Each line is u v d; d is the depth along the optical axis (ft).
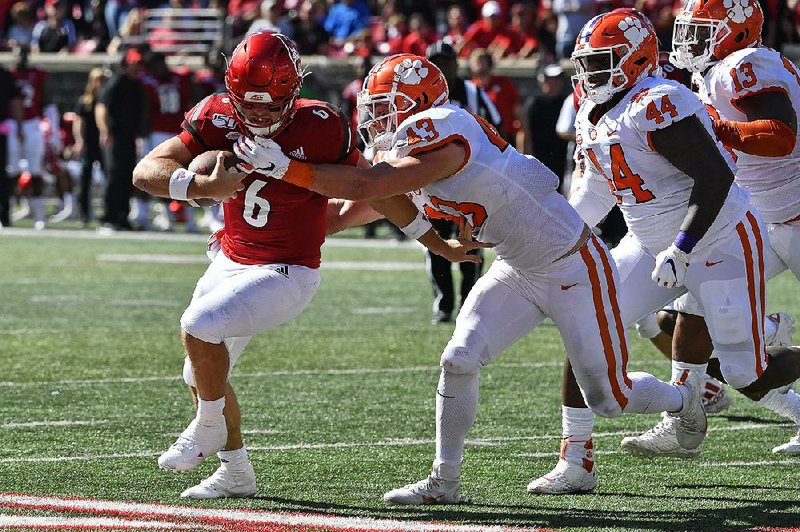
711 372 66.33
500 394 80.69
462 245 53.98
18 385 82.33
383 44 220.23
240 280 52.49
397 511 52.95
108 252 169.68
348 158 52.11
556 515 52.34
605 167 56.80
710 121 54.85
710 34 61.62
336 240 191.52
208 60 207.41
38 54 253.44
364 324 111.34
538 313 54.85
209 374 52.26
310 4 236.02
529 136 159.02
